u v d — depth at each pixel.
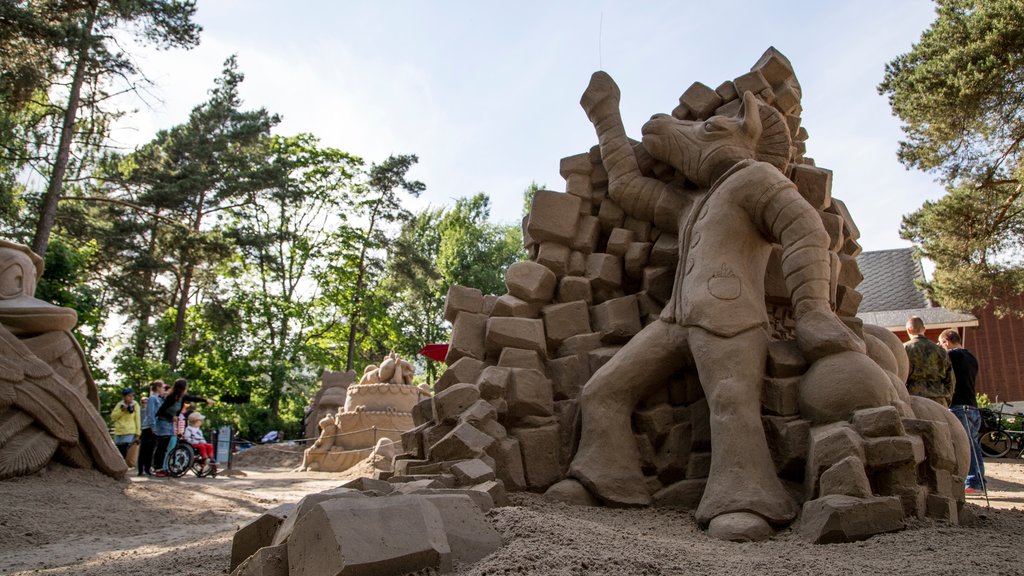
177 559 3.69
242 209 25.73
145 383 20.89
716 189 4.62
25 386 7.03
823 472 3.54
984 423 12.15
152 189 20.39
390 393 15.03
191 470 11.89
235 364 25.03
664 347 4.50
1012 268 15.11
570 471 4.46
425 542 2.42
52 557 4.34
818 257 4.24
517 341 5.04
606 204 5.52
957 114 13.52
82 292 16.81
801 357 4.16
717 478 3.86
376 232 30.02
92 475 7.30
